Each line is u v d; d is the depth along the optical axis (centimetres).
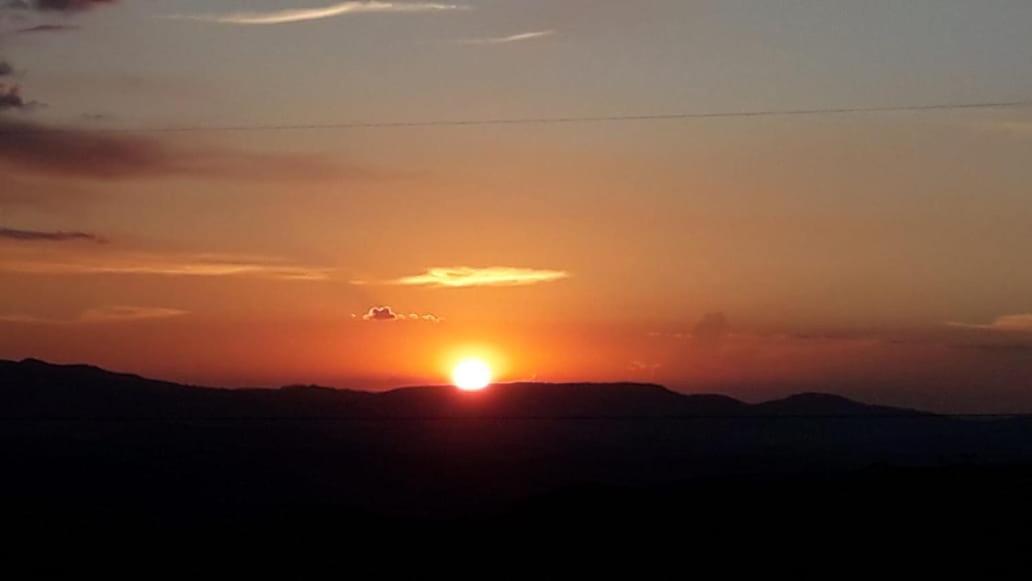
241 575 5016
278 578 4925
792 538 5403
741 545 5334
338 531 6078
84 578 4916
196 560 5419
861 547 5128
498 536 5894
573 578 4784
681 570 4844
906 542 5181
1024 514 5653
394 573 5022
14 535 6041
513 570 5034
